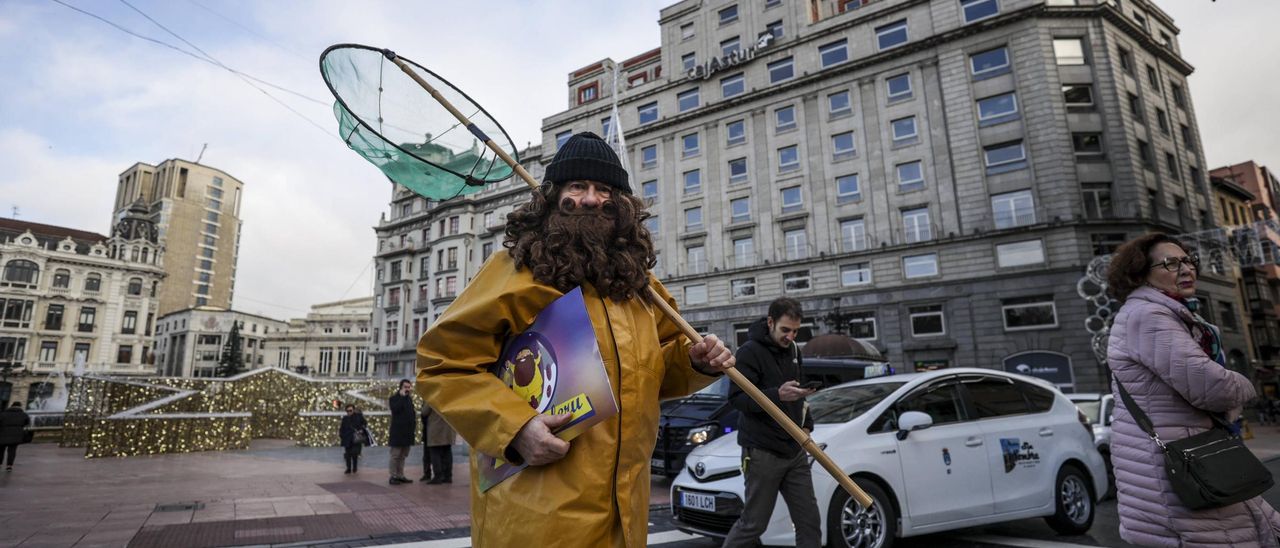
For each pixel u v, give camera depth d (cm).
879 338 3212
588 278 154
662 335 189
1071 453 575
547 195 165
